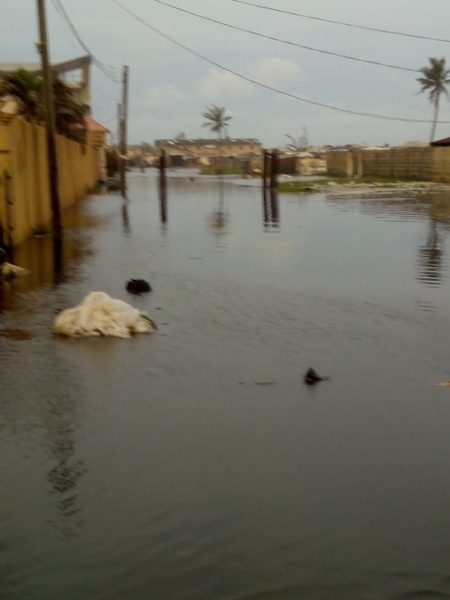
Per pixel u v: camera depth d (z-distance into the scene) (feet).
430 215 107.24
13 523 20.02
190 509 20.75
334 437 25.62
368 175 240.32
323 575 17.89
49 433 25.77
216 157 448.65
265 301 47.29
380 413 27.91
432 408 28.45
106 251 69.87
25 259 63.93
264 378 31.89
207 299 47.78
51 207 83.56
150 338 38.14
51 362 33.71
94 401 28.84
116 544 19.08
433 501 21.33
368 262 63.52
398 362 34.37
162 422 26.78
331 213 111.96
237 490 21.83
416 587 17.47
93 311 38.78
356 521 20.22
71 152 126.72
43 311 43.88
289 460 23.80
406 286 52.54
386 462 23.73
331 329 40.27
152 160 485.15
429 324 41.52
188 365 33.55
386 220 100.17
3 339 37.58
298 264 62.44
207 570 18.06
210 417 27.30
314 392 30.19
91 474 22.77
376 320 42.37
